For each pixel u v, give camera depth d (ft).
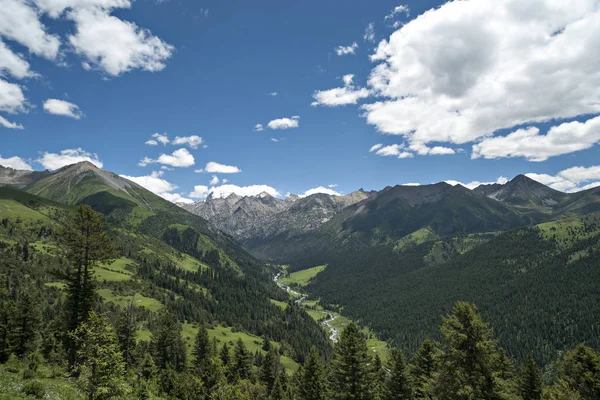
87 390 81.00
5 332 202.80
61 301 456.45
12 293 428.56
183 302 635.25
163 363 246.68
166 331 258.57
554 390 161.17
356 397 156.04
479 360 104.06
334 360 169.68
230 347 491.72
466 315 107.96
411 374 199.41
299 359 557.33
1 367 112.27
